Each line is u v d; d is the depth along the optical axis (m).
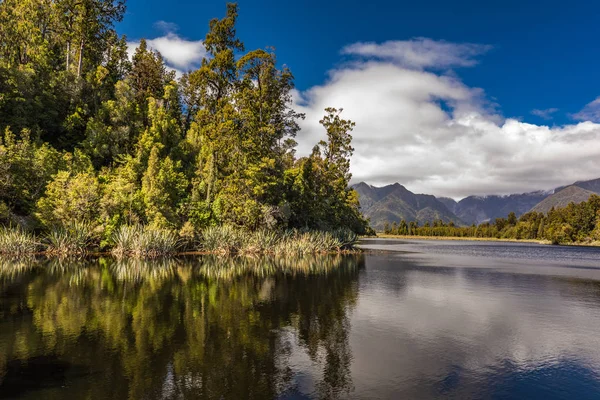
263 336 11.66
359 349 10.62
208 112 48.81
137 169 40.94
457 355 10.31
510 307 16.59
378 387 8.11
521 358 10.17
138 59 63.41
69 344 10.52
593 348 11.09
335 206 56.91
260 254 38.56
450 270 30.75
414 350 10.66
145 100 57.00
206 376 8.49
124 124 48.16
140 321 13.10
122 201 35.34
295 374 8.73
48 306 15.03
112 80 58.38
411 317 14.45
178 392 7.62
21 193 33.06
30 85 43.59
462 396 7.78
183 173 44.84
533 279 25.97
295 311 15.06
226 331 12.10
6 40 49.62
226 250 37.22
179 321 13.20
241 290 19.34
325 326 12.95
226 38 48.38
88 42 55.78
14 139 35.66
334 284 21.94
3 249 29.53
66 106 48.09
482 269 32.09
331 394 7.70
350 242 50.62
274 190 43.41
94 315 13.77
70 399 7.22
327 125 65.00
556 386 8.41
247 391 7.74
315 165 57.88
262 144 47.69
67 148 45.19
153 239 33.31
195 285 20.50
